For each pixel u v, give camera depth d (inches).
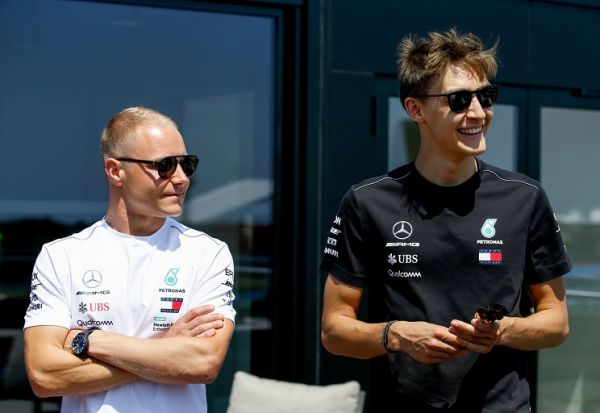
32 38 209.8
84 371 116.6
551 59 249.6
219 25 223.6
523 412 133.0
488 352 129.1
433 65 131.0
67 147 212.4
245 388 197.6
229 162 225.1
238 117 225.9
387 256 134.7
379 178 138.7
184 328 120.3
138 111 125.6
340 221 139.6
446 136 131.0
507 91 246.7
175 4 218.1
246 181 226.8
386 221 135.1
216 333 123.0
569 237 257.0
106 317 120.4
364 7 226.5
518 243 133.5
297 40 224.8
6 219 207.9
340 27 224.5
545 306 137.6
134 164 121.8
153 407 119.5
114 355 116.4
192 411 122.6
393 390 136.7
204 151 223.0
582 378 259.0
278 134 227.9
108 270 121.8
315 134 222.4
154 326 122.0
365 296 221.5
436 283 132.3
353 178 226.1
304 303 222.1
